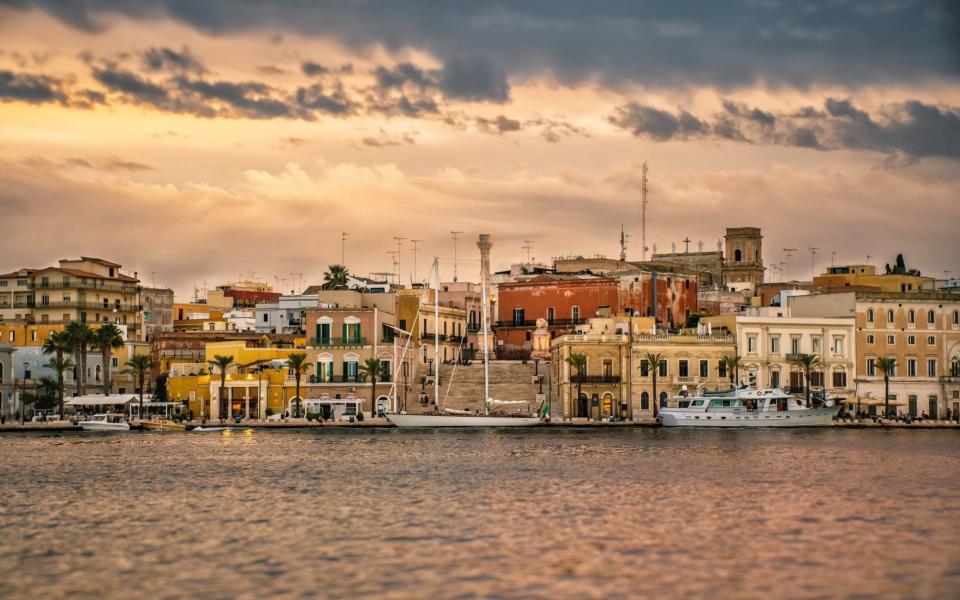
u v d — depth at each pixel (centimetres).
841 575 5725
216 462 11144
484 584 5588
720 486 8869
